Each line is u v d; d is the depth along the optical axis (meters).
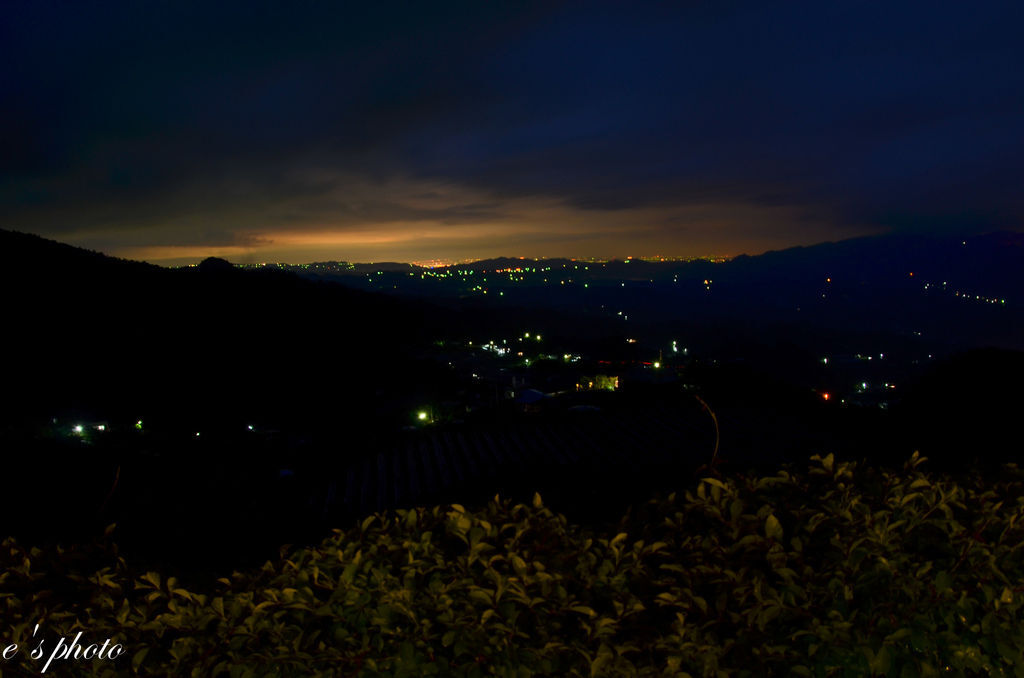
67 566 2.85
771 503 2.72
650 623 2.14
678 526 2.64
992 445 5.71
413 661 1.85
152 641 2.13
